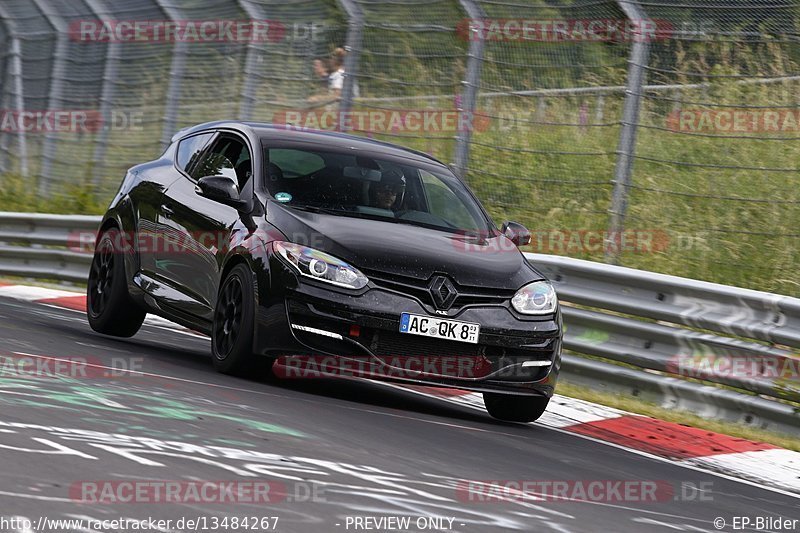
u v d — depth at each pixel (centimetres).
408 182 2575
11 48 5956
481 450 1841
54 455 1309
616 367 2917
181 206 2638
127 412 1647
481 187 4097
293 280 2194
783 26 3344
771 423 2623
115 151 5366
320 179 2478
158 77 5106
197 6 4703
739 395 2689
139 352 2533
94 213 5338
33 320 2959
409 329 2175
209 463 1375
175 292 2597
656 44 3575
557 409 2622
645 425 2528
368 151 2653
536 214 4050
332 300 2164
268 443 1559
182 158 2805
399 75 4062
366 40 4134
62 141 5725
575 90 3797
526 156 4191
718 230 3612
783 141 3925
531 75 3875
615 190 3462
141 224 2786
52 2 5512
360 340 2167
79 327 3034
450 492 1414
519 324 2266
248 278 2264
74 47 5569
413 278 2208
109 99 5369
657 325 2861
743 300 2719
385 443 1730
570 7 3591
